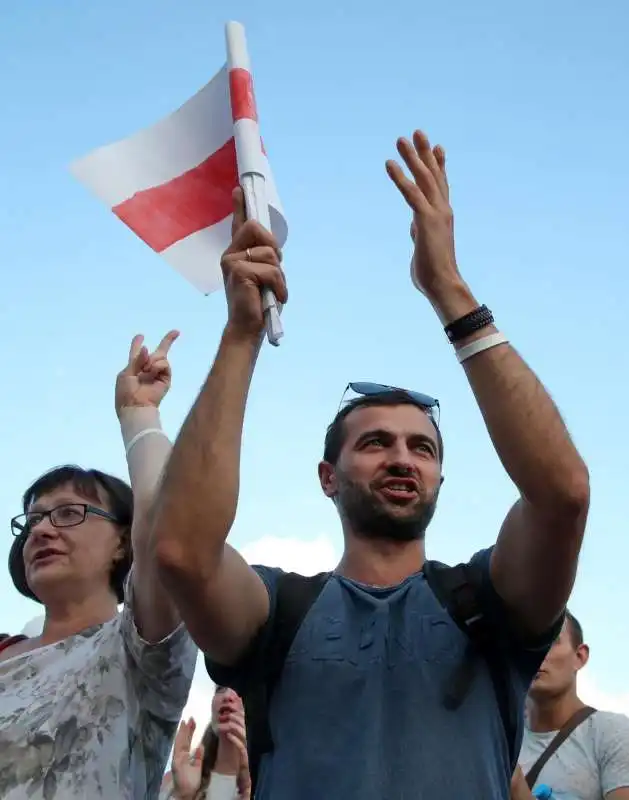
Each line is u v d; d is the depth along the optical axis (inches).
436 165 123.6
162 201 141.0
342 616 117.7
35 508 150.3
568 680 169.9
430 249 117.5
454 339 114.4
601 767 159.3
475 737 108.5
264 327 117.5
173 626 127.5
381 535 124.4
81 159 142.7
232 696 189.0
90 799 121.4
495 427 110.0
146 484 132.7
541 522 108.7
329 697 111.4
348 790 104.8
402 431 127.6
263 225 122.5
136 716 128.0
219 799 180.2
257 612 117.0
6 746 125.1
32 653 138.3
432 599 118.5
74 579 145.9
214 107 140.7
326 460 134.0
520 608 114.2
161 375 150.3
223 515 108.8
